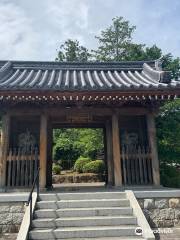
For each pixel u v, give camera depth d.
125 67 14.01
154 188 9.73
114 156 10.12
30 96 9.01
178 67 18.25
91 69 13.90
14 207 7.98
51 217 7.55
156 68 12.58
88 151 22.38
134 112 10.73
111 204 8.13
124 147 10.76
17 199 8.01
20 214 7.93
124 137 11.02
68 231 6.77
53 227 7.14
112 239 6.53
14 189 9.54
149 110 10.80
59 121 11.75
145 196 8.45
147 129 10.73
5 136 10.05
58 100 9.43
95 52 25.64
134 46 21.02
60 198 8.45
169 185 14.73
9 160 9.93
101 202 8.13
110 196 8.56
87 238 6.71
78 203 8.09
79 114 10.59
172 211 8.38
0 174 9.62
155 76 11.24
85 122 11.23
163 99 9.67
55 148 23.92
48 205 8.01
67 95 9.09
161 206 8.40
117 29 25.73
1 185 9.51
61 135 26.11
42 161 9.85
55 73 13.25
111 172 11.21
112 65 14.08
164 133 15.86
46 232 6.73
